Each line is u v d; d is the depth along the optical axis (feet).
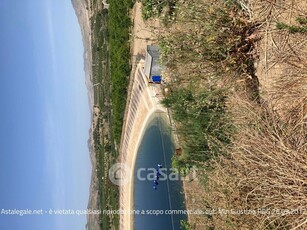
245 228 28.17
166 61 39.86
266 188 25.39
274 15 29.01
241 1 31.50
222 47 32.63
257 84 31.42
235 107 31.40
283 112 26.96
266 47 29.58
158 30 46.16
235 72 32.73
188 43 35.70
